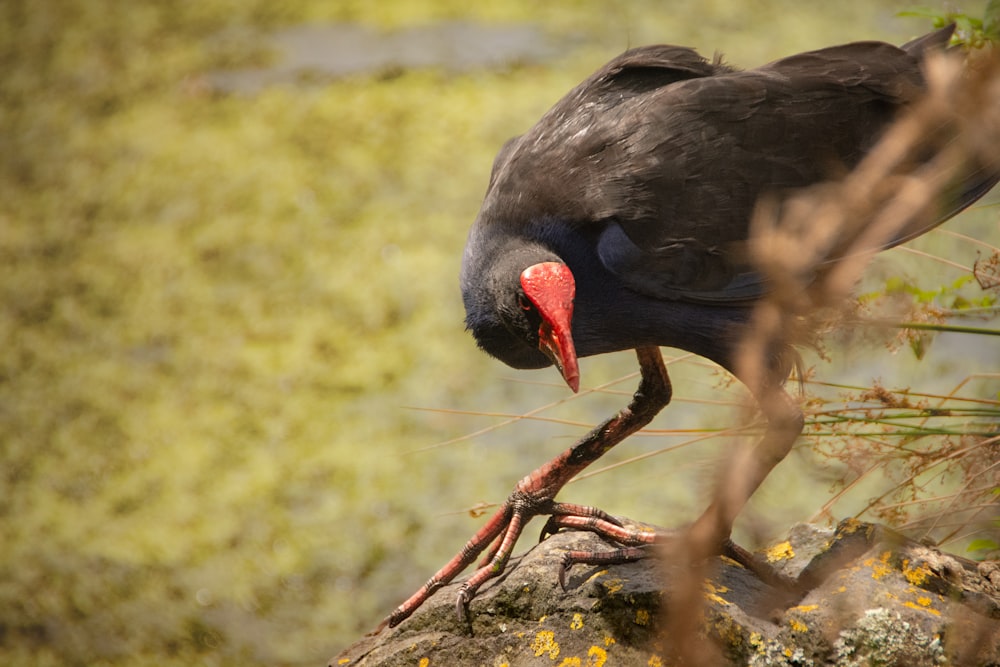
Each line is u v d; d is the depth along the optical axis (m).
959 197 5.84
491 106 17.44
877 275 6.94
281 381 13.38
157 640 10.58
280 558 11.38
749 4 19.39
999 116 4.25
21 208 16.77
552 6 19.88
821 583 5.61
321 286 14.69
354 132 17.33
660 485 10.97
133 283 15.14
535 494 6.16
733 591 5.57
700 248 5.78
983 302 6.87
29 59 20.27
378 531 11.53
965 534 6.13
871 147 6.23
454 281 14.56
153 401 13.31
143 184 16.94
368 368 13.42
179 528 11.76
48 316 14.72
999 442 5.91
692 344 5.93
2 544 11.74
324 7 20.72
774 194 5.93
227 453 12.56
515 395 12.91
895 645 5.21
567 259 5.84
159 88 19.06
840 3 19.36
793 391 6.28
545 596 5.71
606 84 6.29
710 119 5.95
